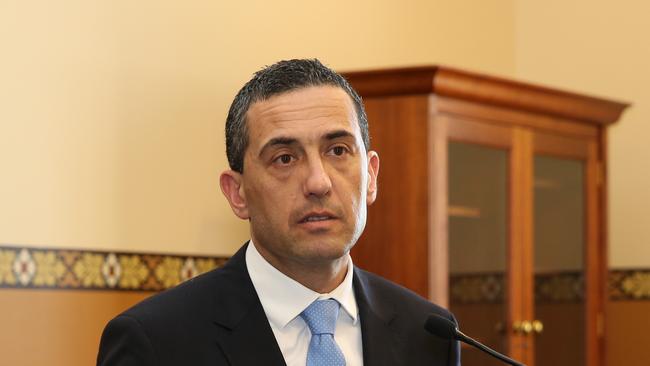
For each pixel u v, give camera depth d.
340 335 4.51
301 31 10.16
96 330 8.23
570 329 10.60
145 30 8.71
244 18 9.59
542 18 12.89
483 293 9.71
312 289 4.45
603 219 10.92
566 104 10.27
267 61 9.80
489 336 9.78
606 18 12.49
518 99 9.80
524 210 10.09
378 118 9.34
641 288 12.07
